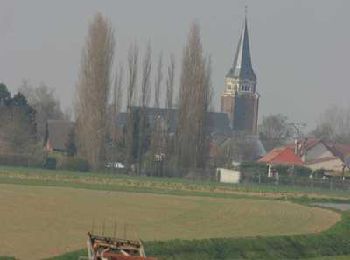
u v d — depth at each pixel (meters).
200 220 189.62
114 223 173.38
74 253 127.62
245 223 189.25
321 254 163.50
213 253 146.25
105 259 104.00
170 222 181.62
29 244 136.00
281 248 159.62
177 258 138.75
